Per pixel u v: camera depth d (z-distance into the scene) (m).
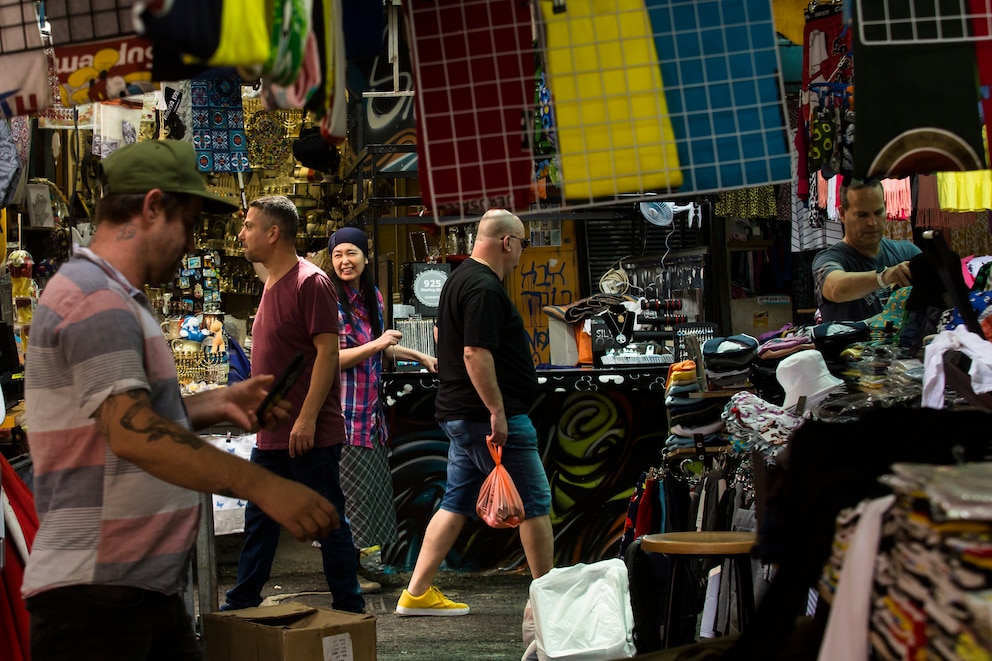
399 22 6.00
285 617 3.65
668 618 3.64
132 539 2.39
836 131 3.83
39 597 2.38
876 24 2.39
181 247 2.60
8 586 3.78
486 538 6.94
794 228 7.43
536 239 8.85
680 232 8.74
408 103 7.02
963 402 3.17
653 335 6.92
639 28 2.46
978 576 1.45
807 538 2.03
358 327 6.24
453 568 6.92
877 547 1.73
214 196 2.63
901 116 2.39
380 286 7.60
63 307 2.36
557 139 2.44
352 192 8.64
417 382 6.64
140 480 2.41
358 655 3.54
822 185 5.18
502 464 5.19
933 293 3.67
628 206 7.95
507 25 2.45
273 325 4.66
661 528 4.96
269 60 1.94
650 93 2.46
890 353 3.79
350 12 2.92
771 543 2.17
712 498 4.57
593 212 7.99
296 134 8.37
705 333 6.59
